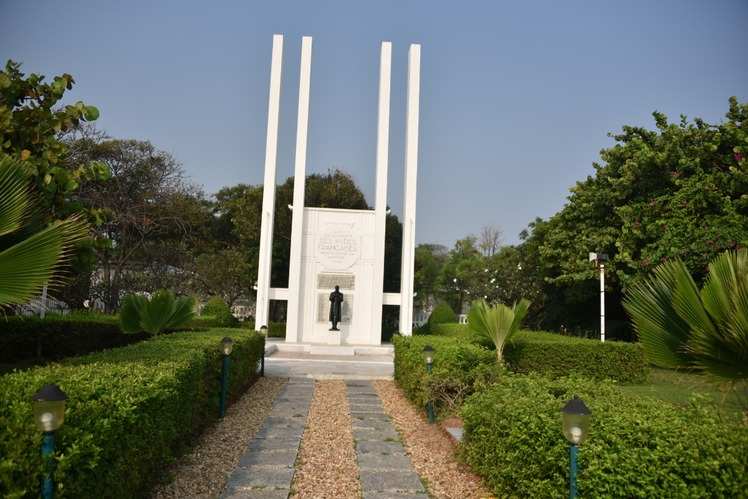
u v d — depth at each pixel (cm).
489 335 1132
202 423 746
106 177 809
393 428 812
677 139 1811
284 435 755
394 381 1307
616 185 1988
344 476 585
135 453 434
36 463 305
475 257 4553
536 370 1265
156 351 698
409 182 2330
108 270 2698
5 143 721
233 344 948
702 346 525
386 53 2356
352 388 1201
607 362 1278
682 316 542
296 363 1686
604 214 2173
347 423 842
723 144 1802
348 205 3856
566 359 1272
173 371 550
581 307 2717
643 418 425
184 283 3191
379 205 2327
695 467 363
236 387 994
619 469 377
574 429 380
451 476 589
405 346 1129
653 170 1894
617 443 396
